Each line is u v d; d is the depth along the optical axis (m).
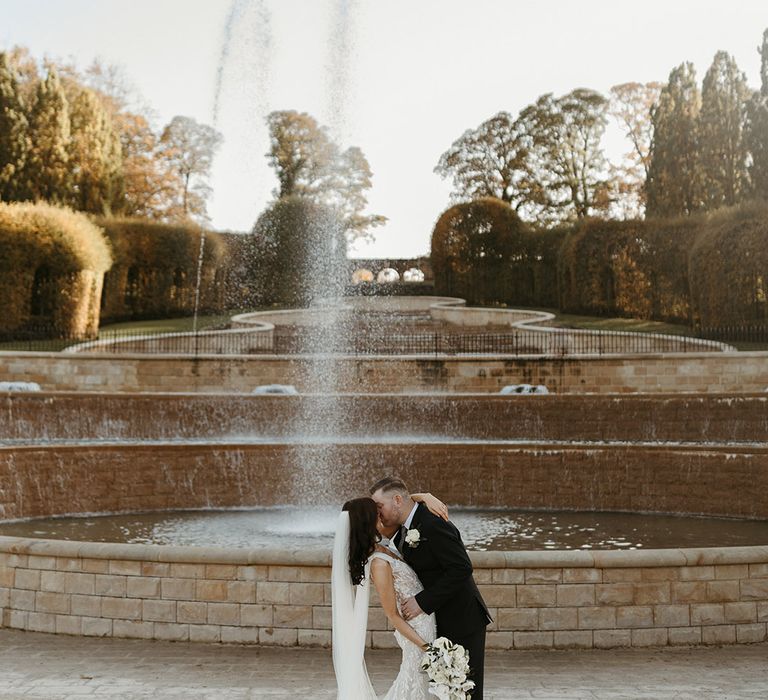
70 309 32.81
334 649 4.78
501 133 56.38
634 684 6.46
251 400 19.91
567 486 16.06
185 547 7.82
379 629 7.49
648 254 40.59
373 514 4.77
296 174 51.44
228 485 16.20
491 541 12.60
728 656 7.30
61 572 7.99
